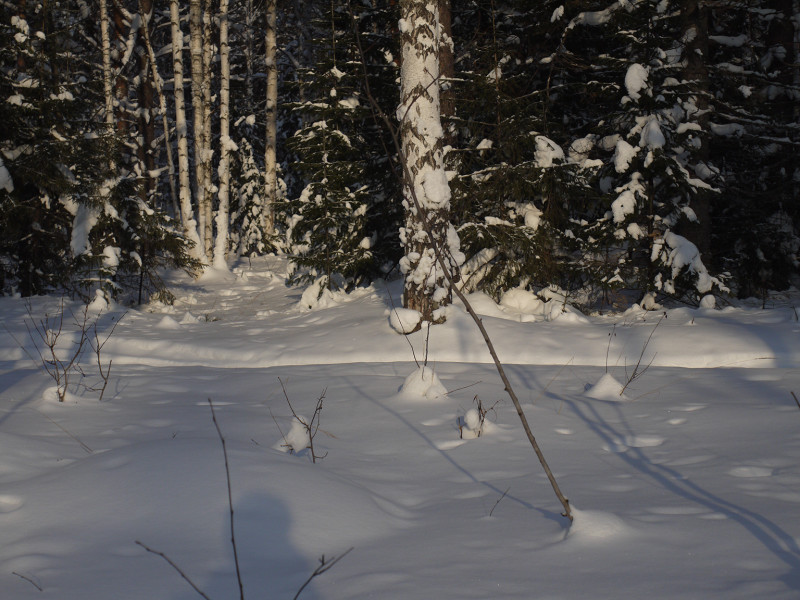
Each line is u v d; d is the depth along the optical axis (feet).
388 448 15.58
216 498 10.73
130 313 43.78
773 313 31.99
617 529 9.79
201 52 75.25
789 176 47.93
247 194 95.66
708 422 16.94
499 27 43.75
